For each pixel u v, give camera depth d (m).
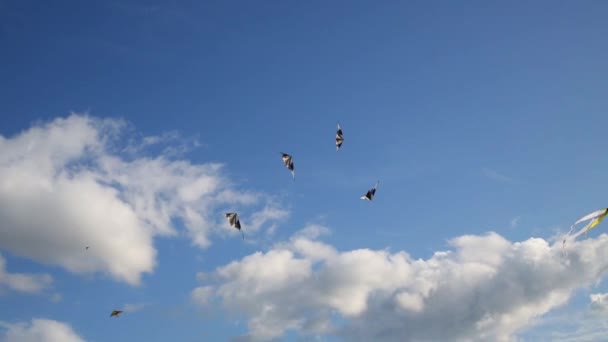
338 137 46.06
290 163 42.91
